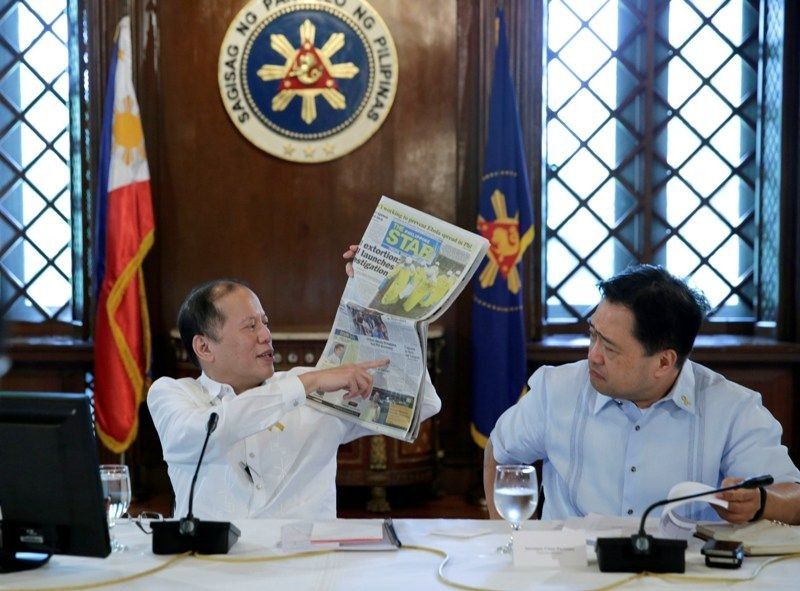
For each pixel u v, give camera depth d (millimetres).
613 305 2078
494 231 4801
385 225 2291
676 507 1901
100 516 1692
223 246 5145
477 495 4945
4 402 1680
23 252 5316
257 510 2381
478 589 1596
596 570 1714
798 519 1995
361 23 5051
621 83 5340
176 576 1681
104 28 4996
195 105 5094
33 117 5312
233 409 2146
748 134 5367
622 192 5371
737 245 5398
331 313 5168
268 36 5055
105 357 4648
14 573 1703
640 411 2201
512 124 4820
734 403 2207
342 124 5086
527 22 5051
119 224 4637
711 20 5332
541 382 2359
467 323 5141
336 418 2471
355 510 4887
